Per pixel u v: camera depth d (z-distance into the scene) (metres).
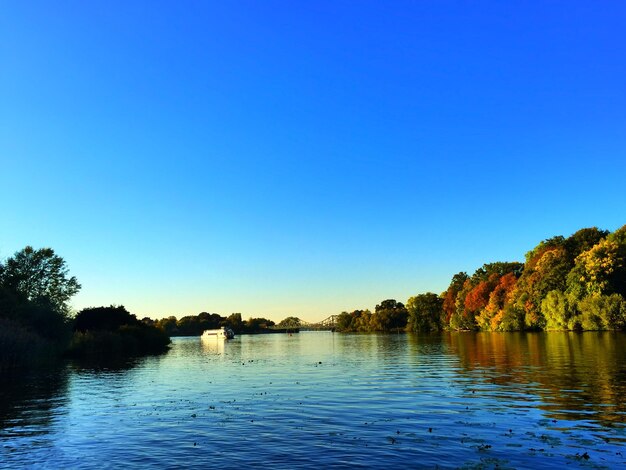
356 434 19.86
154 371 54.03
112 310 125.50
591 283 97.44
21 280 92.25
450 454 16.59
